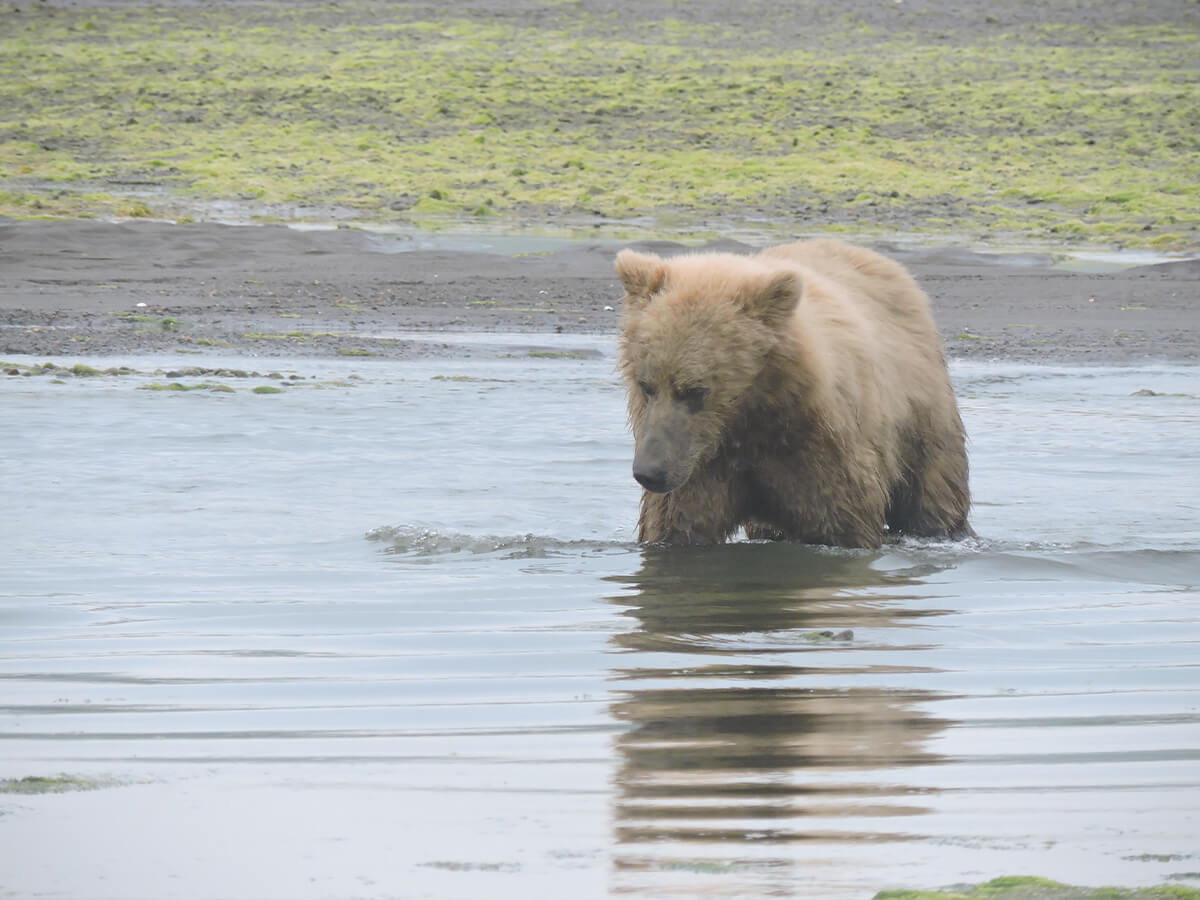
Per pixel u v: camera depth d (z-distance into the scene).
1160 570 15.93
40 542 16.84
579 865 7.03
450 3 128.88
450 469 21.78
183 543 16.94
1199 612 13.71
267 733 9.55
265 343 37.44
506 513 18.86
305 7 125.69
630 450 23.56
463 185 72.50
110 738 9.44
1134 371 34.94
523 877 6.88
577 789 8.28
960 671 11.29
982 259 54.25
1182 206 69.56
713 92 93.69
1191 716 9.91
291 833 7.54
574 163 77.12
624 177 74.50
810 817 7.77
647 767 8.73
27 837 7.49
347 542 17.03
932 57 108.12
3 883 6.89
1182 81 100.88
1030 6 132.12
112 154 78.00
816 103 91.62
